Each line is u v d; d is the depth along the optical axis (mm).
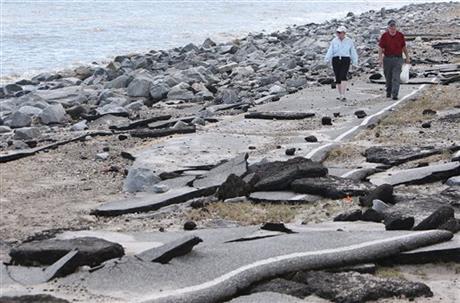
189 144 16406
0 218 11461
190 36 58594
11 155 15570
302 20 82375
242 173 13094
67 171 14703
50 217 11586
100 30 61656
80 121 21953
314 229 10211
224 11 93812
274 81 28891
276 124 19141
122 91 28078
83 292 8109
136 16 79938
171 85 28234
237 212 11539
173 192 12578
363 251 8977
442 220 9930
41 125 21875
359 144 16188
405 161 14398
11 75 35844
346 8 111875
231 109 22812
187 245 8984
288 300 7992
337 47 22406
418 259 9156
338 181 12414
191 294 7926
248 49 41688
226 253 9070
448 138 16422
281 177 12438
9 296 7840
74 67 38281
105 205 12055
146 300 7758
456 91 22953
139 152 15742
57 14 80375
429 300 8125
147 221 11391
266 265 8547
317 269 8727
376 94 23516
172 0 116438
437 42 39188
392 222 9953
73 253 8719
